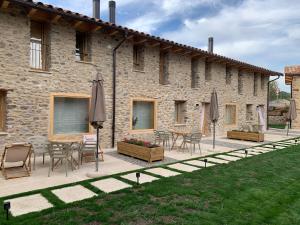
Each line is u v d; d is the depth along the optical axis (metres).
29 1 7.19
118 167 7.29
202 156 9.07
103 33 10.12
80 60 10.00
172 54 12.88
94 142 8.03
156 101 12.16
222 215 4.23
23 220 3.89
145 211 4.29
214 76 15.37
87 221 3.89
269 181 6.13
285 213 4.42
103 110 6.76
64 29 9.09
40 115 8.60
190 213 4.25
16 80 8.05
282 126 25.06
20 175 6.25
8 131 7.93
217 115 10.80
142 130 11.62
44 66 8.98
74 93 9.38
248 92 18.31
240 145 11.91
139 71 11.34
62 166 7.28
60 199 4.77
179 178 6.19
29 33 8.30
